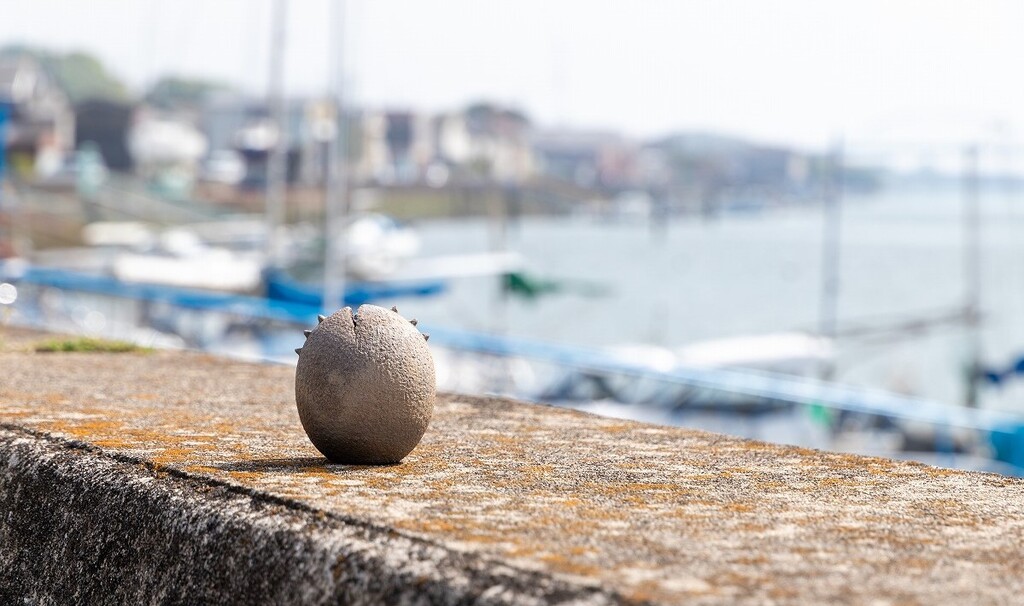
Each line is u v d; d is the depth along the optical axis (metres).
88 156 71.50
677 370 21.92
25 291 24.41
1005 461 20.27
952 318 40.34
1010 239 85.31
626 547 2.82
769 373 27.06
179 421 4.85
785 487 3.81
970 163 39.44
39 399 5.36
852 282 75.94
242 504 3.18
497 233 74.31
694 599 2.37
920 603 2.45
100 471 3.66
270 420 5.03
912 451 20.59
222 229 58.06
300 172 47.59
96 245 58.47
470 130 76.75
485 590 2.47
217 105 74.50
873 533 3.14
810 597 2.44
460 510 3.18
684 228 101.69
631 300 63.91
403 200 76.19
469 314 49.47
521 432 4.99
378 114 72.25
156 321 26.08
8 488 3.93
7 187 50.94
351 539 2.83
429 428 5.05
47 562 3.62
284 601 2.83
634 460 4.29
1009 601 2.49
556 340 51.59
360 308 4.07
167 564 3.21
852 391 22.20
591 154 94.31
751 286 74.31
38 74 85.75
